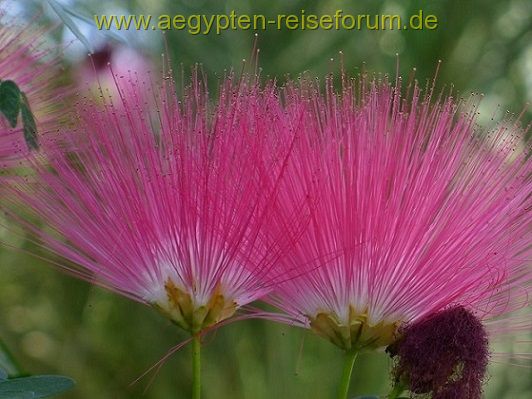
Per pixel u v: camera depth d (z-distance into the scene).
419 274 0.13
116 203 0.13
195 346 0.13
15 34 0.17
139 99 0.14
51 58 0.17
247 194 0.13
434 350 0.13
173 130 0.13
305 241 0.13
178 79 0.29
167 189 0.13
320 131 0.13
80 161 0.14
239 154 0.13
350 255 0.13
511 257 0.14
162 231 0.13
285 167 0.13
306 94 0.13
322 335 0.13
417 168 0.13
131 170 0.13
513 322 0.14
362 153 0.13
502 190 0.14
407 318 0.13
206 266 0.13
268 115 0.13
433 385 0.13
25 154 0.14
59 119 0.16
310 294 0.13
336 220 0.13
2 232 0.25
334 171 0.13
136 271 0.13
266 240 0.13
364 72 0.14
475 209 0.13
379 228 0.13
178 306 0.13
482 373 0.13
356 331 0.13
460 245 0.13
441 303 0.13
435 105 0.14
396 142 0.13
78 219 0.14
